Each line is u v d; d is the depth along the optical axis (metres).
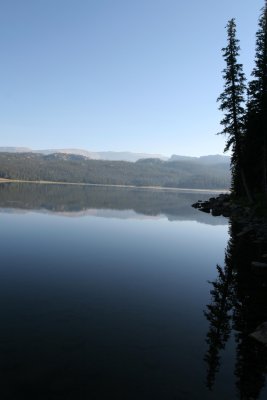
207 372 7.59
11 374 7.12
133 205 64.06
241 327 10.05
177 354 8.34
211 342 9.04
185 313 11.10
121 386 6.90
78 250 21.02
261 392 6.95
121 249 22.05
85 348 8.41
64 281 14.21
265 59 34.47
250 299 12.52
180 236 28.39
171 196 119.12
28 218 35.66
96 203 64.81
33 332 9.14
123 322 10.16
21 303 11.33
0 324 9.55
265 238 24.48
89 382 6.98
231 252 20.98
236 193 49.97
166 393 6.75
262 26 35.41
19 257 18.20
